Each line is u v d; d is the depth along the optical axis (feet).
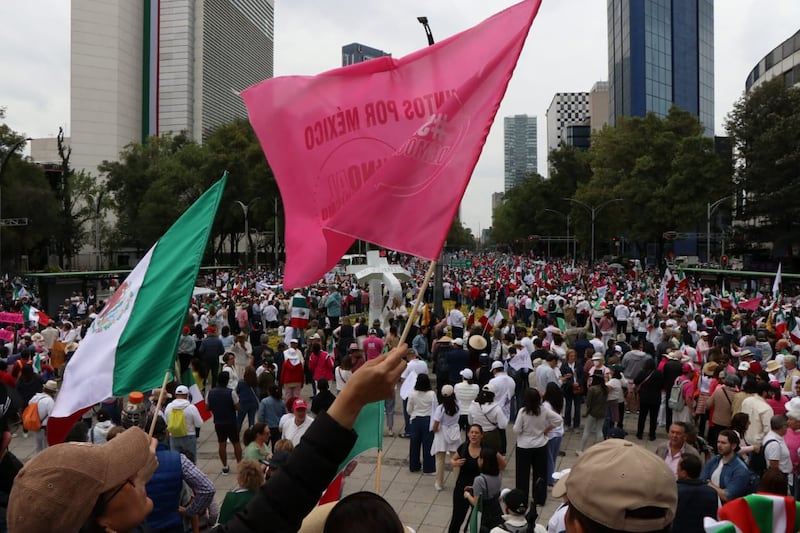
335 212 11.74
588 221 230.27
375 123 11.69
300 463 5.92
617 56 375.25
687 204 191.01
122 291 15.81
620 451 6.14
